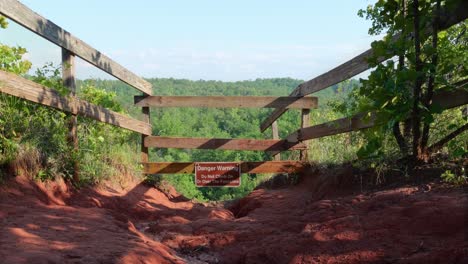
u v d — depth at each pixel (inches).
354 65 259.0
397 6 198.7
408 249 131.2
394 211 154.6
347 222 156.6
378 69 187.2
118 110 387.5
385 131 203.9
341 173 230.7
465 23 227.8
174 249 185.5
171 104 371.6
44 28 211.0
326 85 307.0
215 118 4520.2
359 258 134.6
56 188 220.2
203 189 2508.6
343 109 253.4
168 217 269.6
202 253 177.6
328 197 224.7
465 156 183.5
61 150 235.3
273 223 192.9
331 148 316.2
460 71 186.7
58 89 235.0
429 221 140.4
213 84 7170.3
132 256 130.6
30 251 118.8
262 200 282.5
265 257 153.2
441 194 158.2
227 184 355.3
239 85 7406.5
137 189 329.7
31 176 208.8
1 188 186.7
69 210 183.9
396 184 188.7
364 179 213.6
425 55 184.5
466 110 227.8
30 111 237.1
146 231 219.6
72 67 243.9
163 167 359.6
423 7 179.5
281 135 2502.5
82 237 143.9
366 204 175.2
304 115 363.9
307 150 360.2
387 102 182.5
